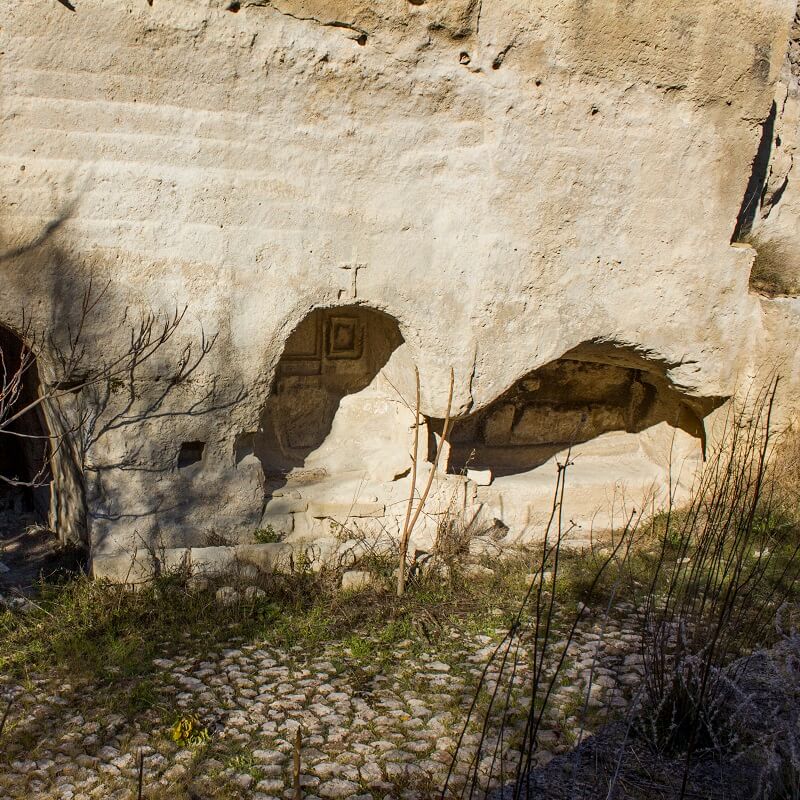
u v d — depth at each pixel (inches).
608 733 169.6
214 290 221.5
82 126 201.8
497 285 241.3
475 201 234.5
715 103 246.1
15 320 208.1
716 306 268.2
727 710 164.9
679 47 235.3
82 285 210.5
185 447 240.7
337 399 280.1
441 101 226.1
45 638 199.5
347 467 275.0
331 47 213.5
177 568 226.5
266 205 220.7
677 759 161.0
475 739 167.8
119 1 194.5
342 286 232.1
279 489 259.0
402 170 229.1
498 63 224.4
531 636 209.8
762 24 240.2
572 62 228.8
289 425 276.2
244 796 149.9
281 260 225.5
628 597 232.2
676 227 255.3
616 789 151.3
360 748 164.7
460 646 205.3
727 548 257.0
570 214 243.0
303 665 195.0
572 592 233.8
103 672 187.6
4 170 198.4
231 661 195.5
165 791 149.9
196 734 165.2
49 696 179.0
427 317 240.1
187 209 214.4
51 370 216.5
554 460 309.0
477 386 249.3
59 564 247.1
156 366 222.1
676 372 274.1
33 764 157.0
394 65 219.1
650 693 169.2
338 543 243.6
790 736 141.2
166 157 209.8
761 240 318.0
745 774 154.4
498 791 151.3
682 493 296.4
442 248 236.2
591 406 315.3
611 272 253.1
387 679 190.2
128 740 164.7
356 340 279.1
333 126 221.0
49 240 205.5
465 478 266.2
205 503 239.9
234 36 205.6
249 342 228.1
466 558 251.1
